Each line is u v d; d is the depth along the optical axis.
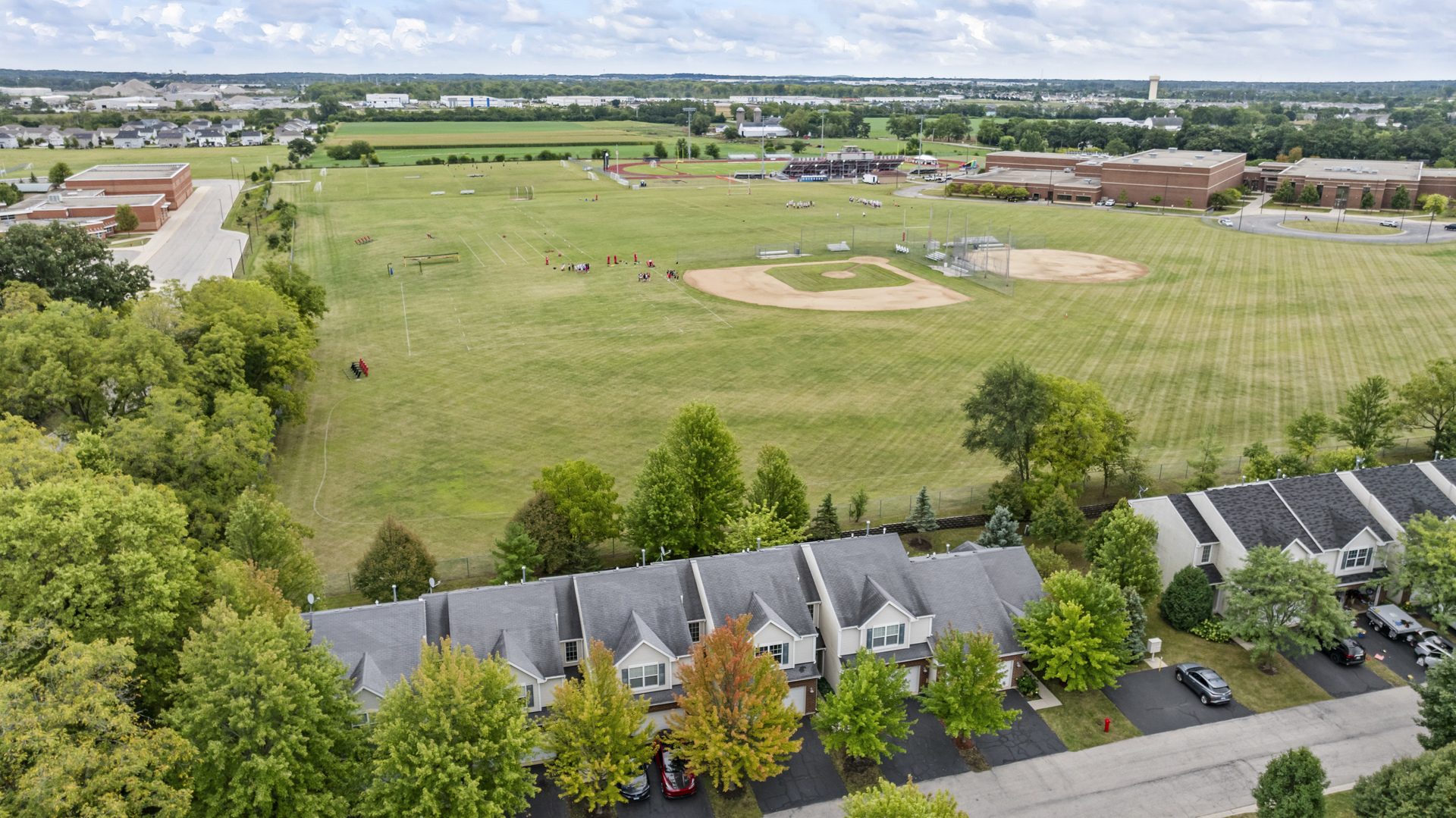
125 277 118.12
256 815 40.47
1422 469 68.56
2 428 61.59
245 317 95.06
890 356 123.19
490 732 42.78
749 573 56.81
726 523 68.75
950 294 157.25
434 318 143.25
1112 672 53.81
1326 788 47.97
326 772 43.25
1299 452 80.12
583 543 68.38
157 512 52.22
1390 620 61.44
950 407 104.62
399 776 41.94
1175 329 133.50
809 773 50.81
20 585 46.16
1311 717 54.22
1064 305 148.50
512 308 148.62
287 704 40.47
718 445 69.00
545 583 55.09
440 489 85.62
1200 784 49.25
